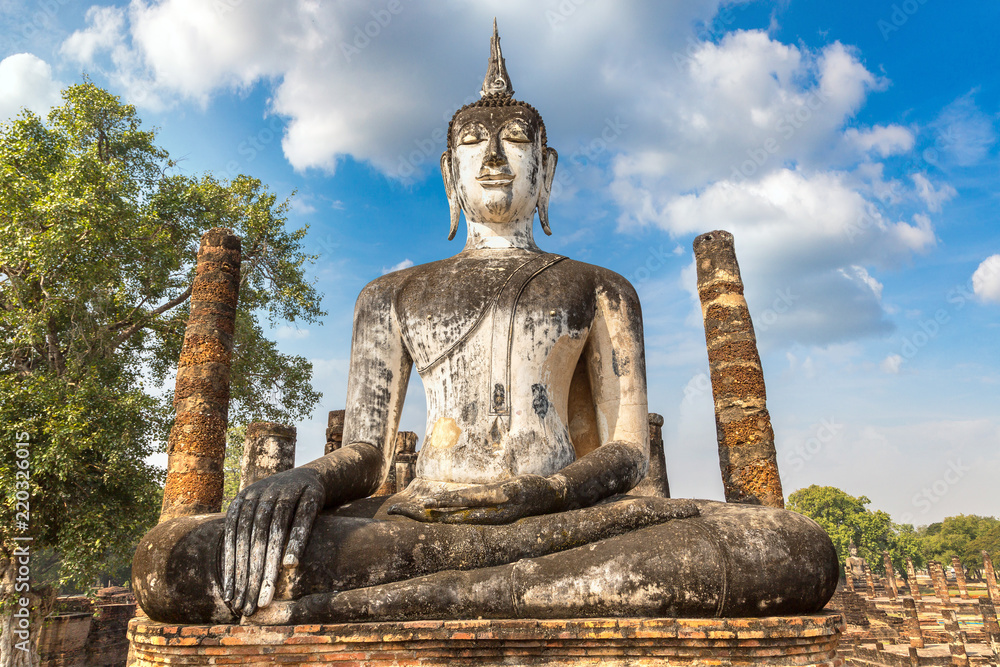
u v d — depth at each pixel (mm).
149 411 13750
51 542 13891
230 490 30734
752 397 8172
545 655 3453
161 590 3621
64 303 13891
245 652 3455
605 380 5129
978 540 60344
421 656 3453
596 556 3748
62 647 16422
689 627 3406
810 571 3693
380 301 5422
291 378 19219
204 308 9305
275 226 18781
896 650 27609
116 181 14820
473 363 4883
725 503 4328
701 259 9016
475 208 5754
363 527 3865
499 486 4047
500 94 6082
